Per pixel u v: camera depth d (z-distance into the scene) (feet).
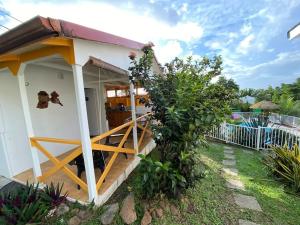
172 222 8.86
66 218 8.99
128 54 13.50
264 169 16.06
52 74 15.62
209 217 9.48
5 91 12.62
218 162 17.76
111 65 11.03
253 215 9.86
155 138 10.29
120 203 9.95
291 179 13.07
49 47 8.84
